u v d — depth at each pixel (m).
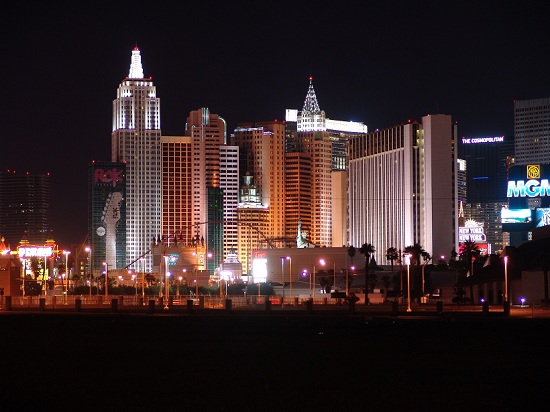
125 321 167.62
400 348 114.81
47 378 86.25
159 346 117.62
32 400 74.00
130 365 96.44
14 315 181.25
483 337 130.88
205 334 137.50
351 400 73.88
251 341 125.25
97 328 149.62
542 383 83.06
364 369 93.00
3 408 70.69
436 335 134.88
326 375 88.38
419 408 70.62
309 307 194.88
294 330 146.00
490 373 89.81
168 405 71.75
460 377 86.94
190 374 89.06
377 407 70.94
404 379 85.50
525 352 109.56
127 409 70.19
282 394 76.75
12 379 85.56
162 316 181.00
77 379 85.44
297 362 99.25
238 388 79.94
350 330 145.50
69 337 131.50
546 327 150.75
